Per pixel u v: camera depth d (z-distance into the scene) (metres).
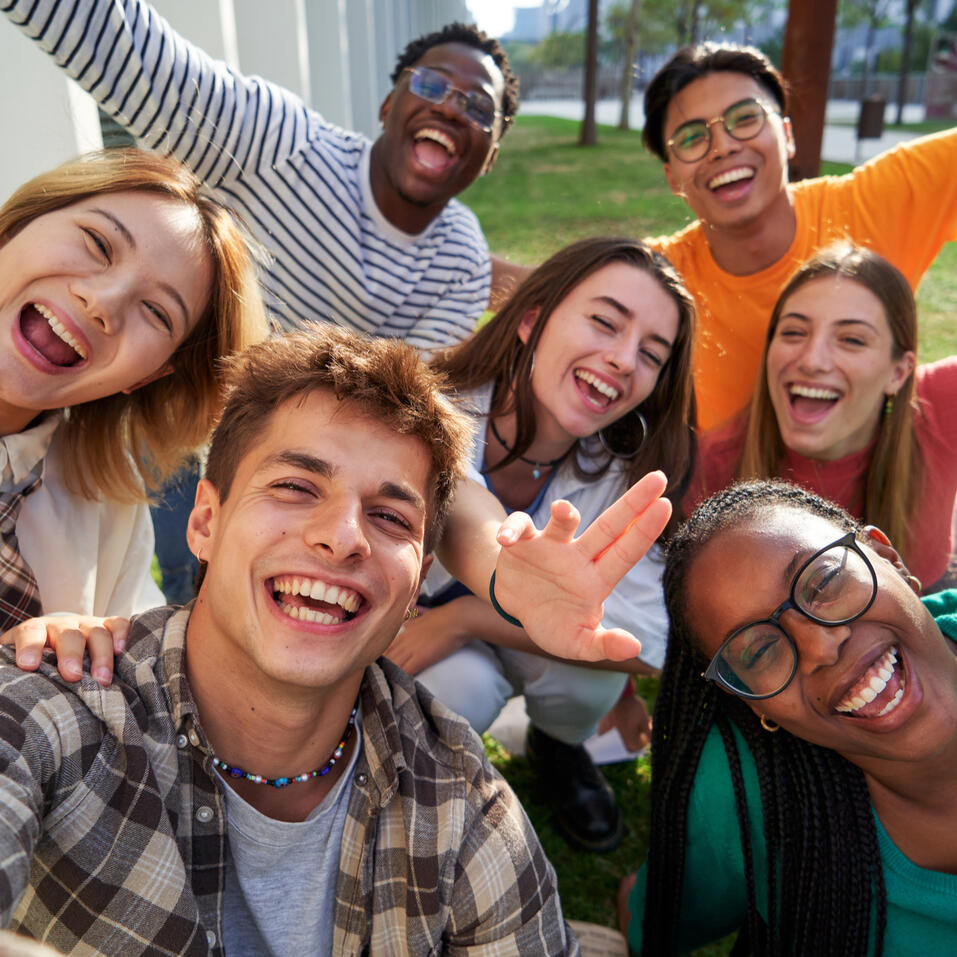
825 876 0.65
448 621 0.89
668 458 0.93
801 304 1.00
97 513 0.80
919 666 0.61
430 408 0.56
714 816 0.71
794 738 0.67
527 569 0.58
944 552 1.08
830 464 1.05
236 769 0.55
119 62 0.90
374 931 0.56
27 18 0.85
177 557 1.17
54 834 0.49
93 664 0.54
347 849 0.56
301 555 0.51
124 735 0.51
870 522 1.05
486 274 1.27
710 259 1.23
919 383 1.07
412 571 0.54
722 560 0.64
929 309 3.10
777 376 1.02
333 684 0.52
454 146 1.10
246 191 1.04
